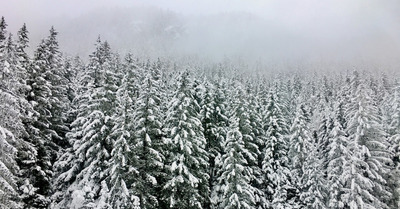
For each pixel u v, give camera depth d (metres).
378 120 34.62
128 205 22.73
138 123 24.98
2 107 19.47
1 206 19.25
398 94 38.34
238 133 28.84
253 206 29.72
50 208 25.50
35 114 25.89
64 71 35.16
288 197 33.81
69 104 33.25
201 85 35.19
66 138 30.73
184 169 25.27
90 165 24.78
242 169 27.58
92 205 21.62
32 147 23.70
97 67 29.83
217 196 31.02
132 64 36.91
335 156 34.03
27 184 23.72
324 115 39.97
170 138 26.69
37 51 28.72
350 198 30.38
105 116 25.77
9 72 20.36
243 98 33.00
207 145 33.12
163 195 26.06
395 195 32.56
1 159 19.34
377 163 31.20
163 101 34.34
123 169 23.42
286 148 36.12
